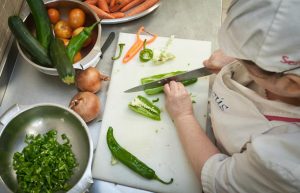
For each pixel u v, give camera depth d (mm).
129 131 780
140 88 822
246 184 542
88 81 750
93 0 937
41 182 670
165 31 928
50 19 837
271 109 591
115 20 899
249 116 630
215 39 920
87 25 874
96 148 762
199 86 838
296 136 483
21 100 802
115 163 743
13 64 847
